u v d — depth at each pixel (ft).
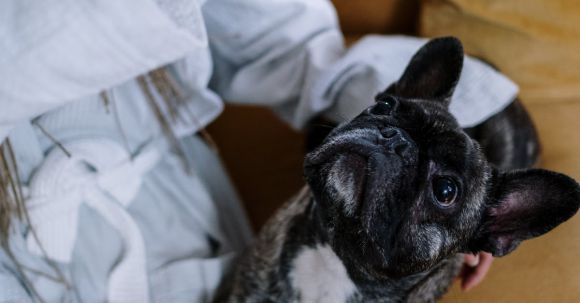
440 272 3.95
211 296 4.36
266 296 4.17
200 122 4.50
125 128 4.08
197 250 4.42
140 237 3.90
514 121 4.85
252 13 4.16
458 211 3.30
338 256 3.74
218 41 4.41
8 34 2.45
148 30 2.62
